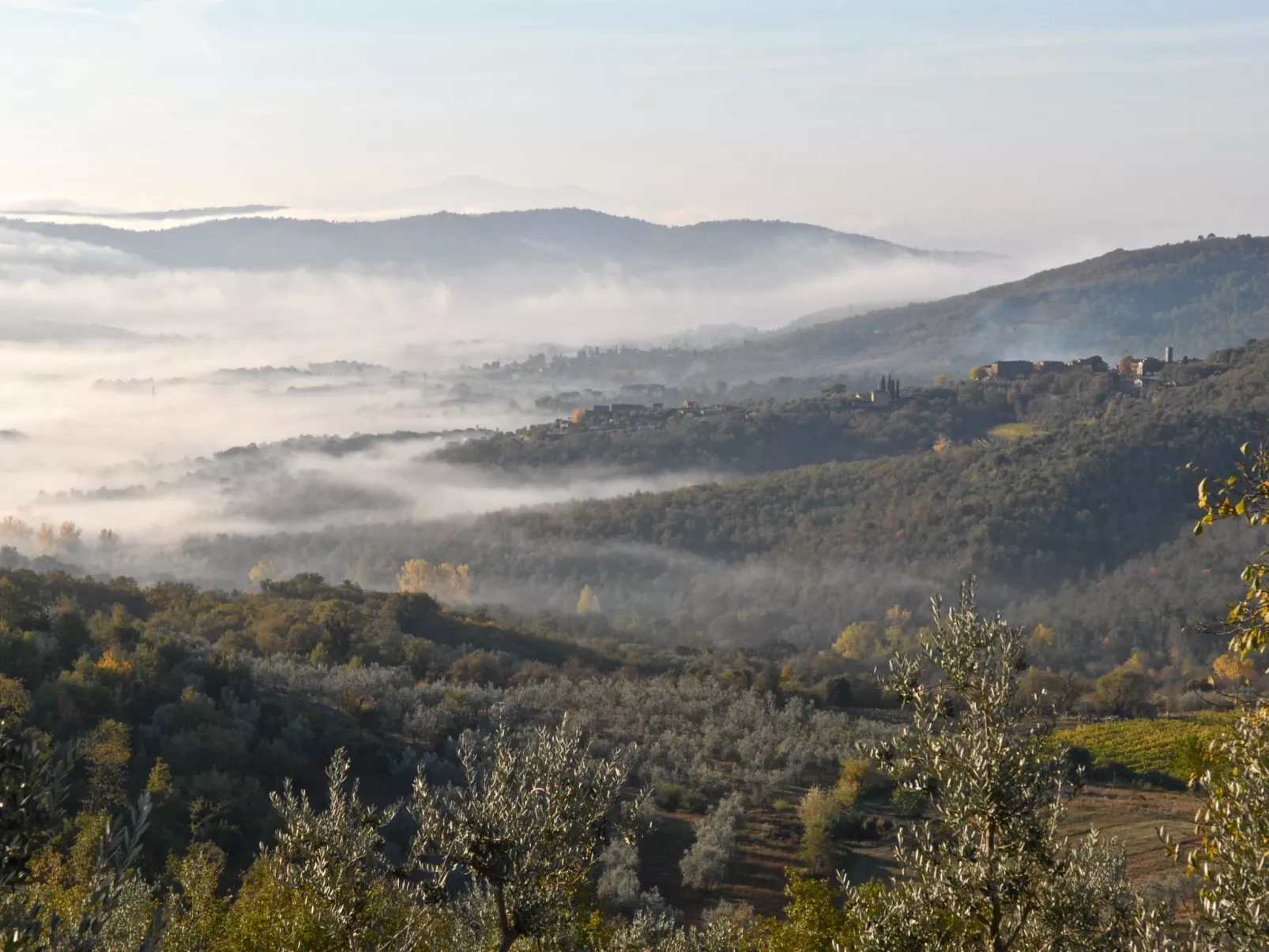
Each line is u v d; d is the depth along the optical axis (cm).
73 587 7912
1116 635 13038
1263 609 963
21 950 796
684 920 3981
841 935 1914
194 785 4094
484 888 1598
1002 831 1076
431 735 5472
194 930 1838
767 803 5234
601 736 6034
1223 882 948
